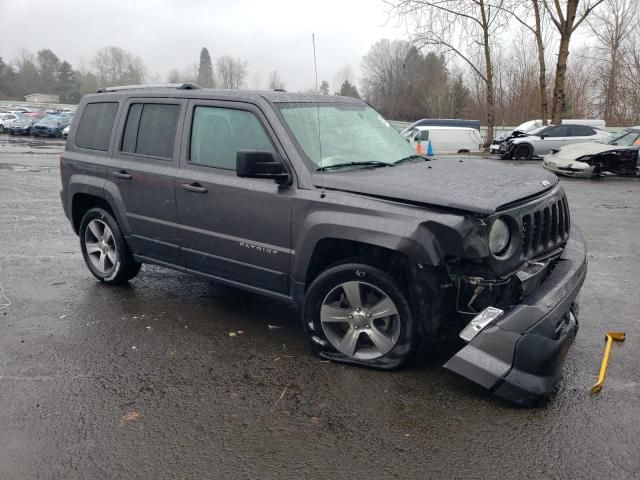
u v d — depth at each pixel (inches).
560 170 661.9
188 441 125.4
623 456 118.6
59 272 257.0
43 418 134.7
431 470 114.8
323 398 143.6
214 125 183.8
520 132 981.2
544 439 124.9
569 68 1854.1
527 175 168.1
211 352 171.9
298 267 163.3
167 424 132.3
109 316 201.8
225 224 179.0
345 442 124.6
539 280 149.9
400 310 150.6
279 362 164.6
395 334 153.6
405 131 1232.8
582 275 158.6
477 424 131.1
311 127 174.1
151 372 158.9
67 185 236.2
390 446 123.0
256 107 173.3
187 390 148.4
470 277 140.6
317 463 117.3
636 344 175.3
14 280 244.7
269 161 157.8
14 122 1736.0
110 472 114.8
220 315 202.8
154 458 119.3
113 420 134.1
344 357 161.8
